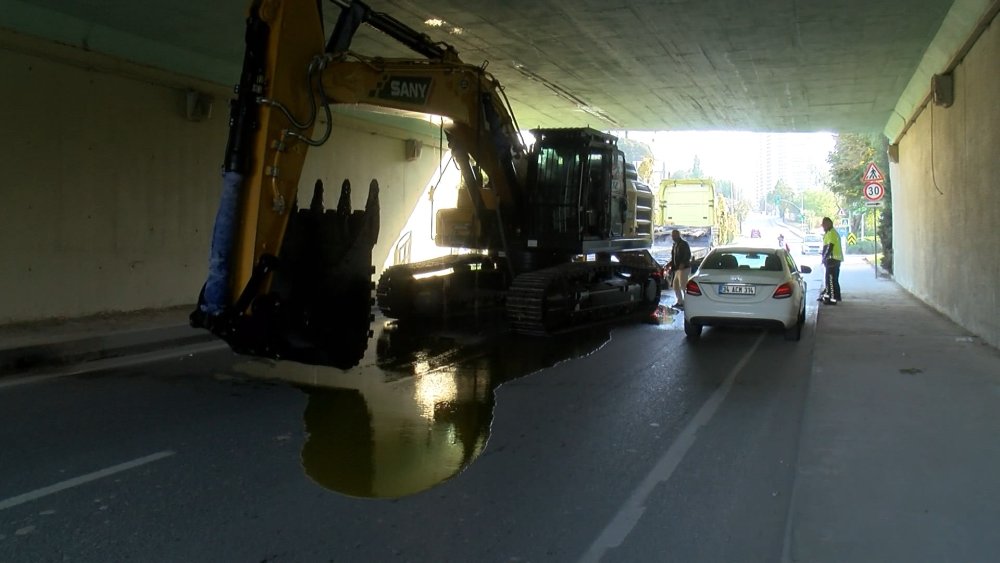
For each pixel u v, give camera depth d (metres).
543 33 12.66
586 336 12.21
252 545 4.28
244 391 7.97
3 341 9.35
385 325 13.09
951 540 4.06
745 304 11.16
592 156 13.20
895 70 15.02
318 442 6.25
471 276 13.89
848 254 44.22
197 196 13.39
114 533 4.41
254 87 7.21
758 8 11.12
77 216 11.34
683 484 5.31
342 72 8.30
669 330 12.96
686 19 11.75
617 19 11.80
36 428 6.50
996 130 9.76
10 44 10.16
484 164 11.27
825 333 11.48
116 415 6.95
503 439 6.41
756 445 6.24
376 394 7.95
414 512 4.80
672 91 17.38
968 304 11.57
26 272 10.70
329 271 7.84
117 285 12.05
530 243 12.68
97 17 10.80
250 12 7.28
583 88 17.20
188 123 13.12
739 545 4.29
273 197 7.22
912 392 7.49
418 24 12.20
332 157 16.55
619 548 4.25
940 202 14.04
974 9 10.17
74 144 11.22
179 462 5.68
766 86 16.80
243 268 7.14
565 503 4.96
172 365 9.26
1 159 10.27
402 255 19.22
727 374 9.12
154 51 12.12
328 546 4.28
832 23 11.82
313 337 7.68
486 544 4.32
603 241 13.30
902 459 5.43
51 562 4.03
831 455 5.54
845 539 4.09
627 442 6.33
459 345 11.16
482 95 10.51
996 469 5.20
